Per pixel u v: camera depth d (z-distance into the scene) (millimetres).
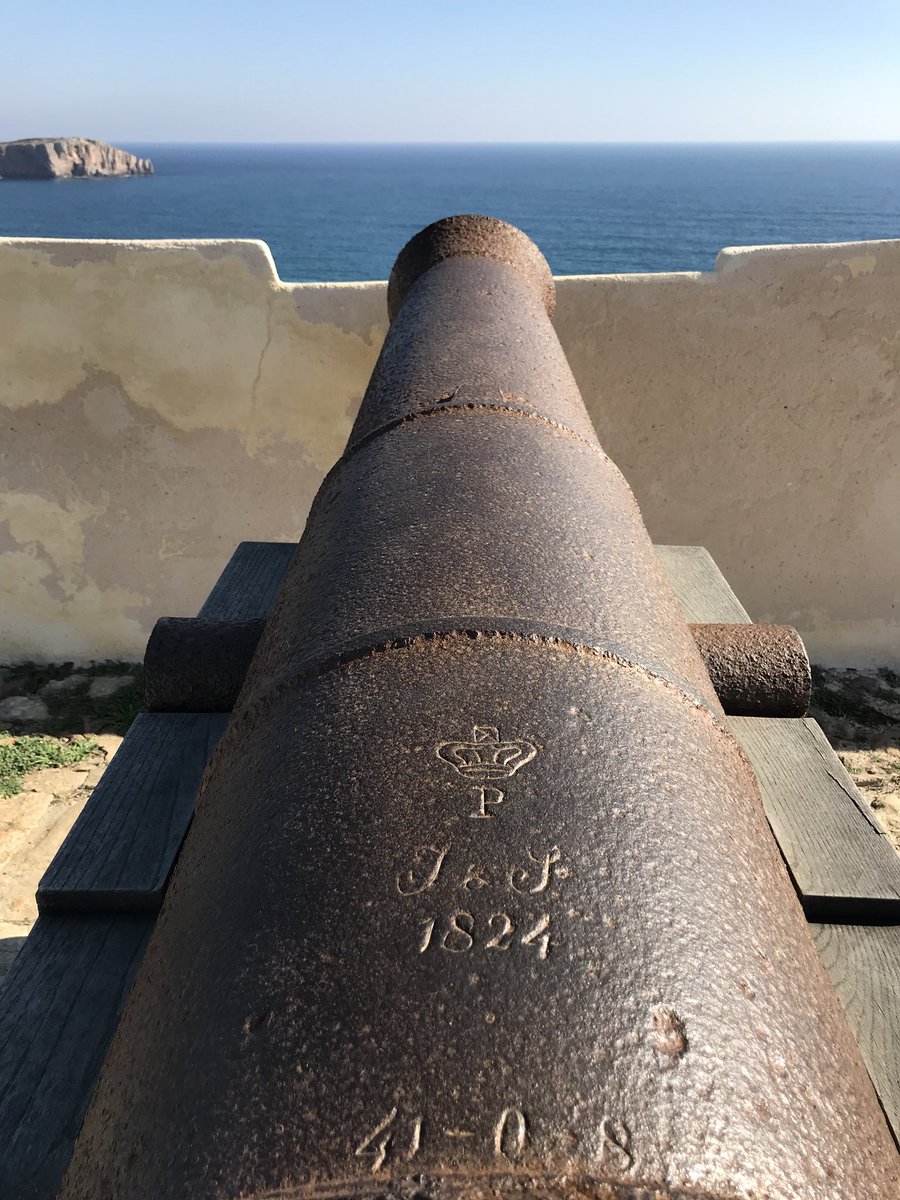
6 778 4117
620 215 85812
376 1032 778
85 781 4125
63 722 4523
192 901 1055
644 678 1250
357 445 1969
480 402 1967
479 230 3203
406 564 1423
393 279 3295
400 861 923
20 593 4812
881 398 4473
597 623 1324
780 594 4871
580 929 851
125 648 4957
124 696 4723
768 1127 740
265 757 1166
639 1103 727
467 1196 662
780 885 1056
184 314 4277
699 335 4316
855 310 4305
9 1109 1402
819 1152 751
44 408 4441
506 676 1178
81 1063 1478
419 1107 722
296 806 1037
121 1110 882
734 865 995
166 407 4457
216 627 2367
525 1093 728
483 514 1539
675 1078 747
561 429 1941
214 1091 783
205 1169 727
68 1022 1555
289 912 910
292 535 4711
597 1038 768
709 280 4230
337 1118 725
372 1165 688
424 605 1320
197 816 1304
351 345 4324
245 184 144625
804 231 69938
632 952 838
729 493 4637
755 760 2156
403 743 1076
